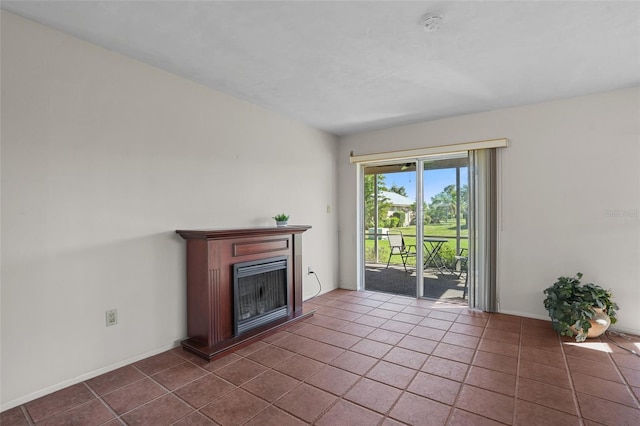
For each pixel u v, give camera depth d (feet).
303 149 14.16
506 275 12.19
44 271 6.81
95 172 7.61
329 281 15.90
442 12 6.29
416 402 6.50
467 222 13.03
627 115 10.14
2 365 6.28
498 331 10.35
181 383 7.26
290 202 13.44
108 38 7.34
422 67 8.75
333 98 11.14
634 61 8.33
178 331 9.32
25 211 6.57
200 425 5.84
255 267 10.18
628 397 6.61
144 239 8.54
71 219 7.22
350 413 6.16
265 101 11.48
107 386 7.14
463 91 10.46
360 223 16.26
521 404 6.40
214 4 6.06
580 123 10.83
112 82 7.91
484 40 7.34
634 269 10.08
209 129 10.19
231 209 10.89
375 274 16.12
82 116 7.38
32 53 6.64
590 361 8.23
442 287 14.15
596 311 9.57
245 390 6.97
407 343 9.43
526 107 11.71
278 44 7.57
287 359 8.44
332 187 16.12
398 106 11.91
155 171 8.78
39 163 6.75
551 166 11.30
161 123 8.92
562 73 9.09
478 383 7.20
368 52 7.95
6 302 6.34
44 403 6.50
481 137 12.55
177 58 8.30
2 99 6.27
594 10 6.21
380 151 15.12
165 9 6.23
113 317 7.91
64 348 7.10
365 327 10.79
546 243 11.44
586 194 10.76
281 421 5.93
